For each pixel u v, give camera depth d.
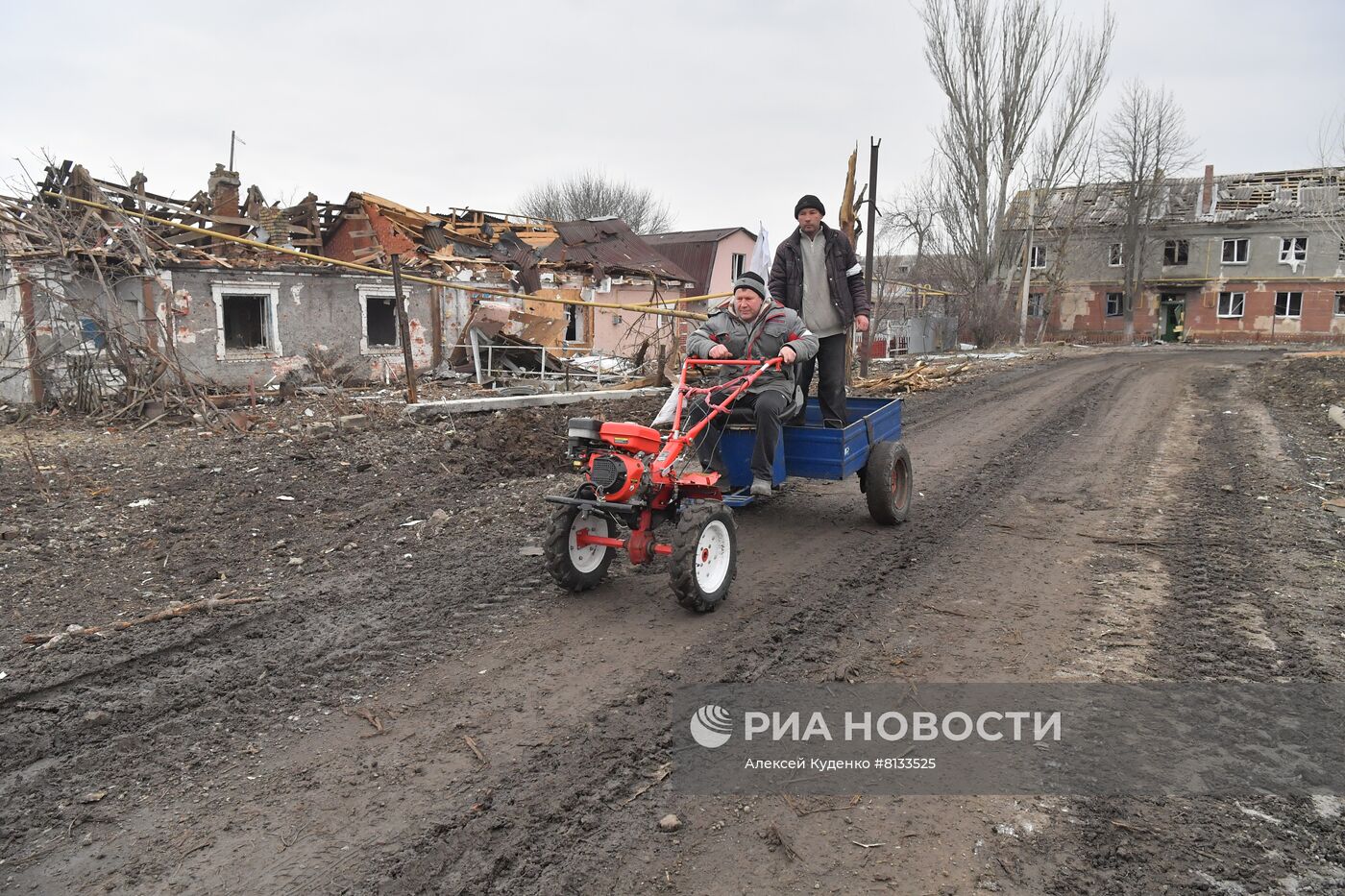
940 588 5.95
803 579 6.13
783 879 2.99
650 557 5.65
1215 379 20.06
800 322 6.67
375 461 9.73
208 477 8.99
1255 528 7.28
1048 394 17.70
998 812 3.37
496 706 4.25
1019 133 41.53
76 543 6.86
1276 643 4.95
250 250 17.84
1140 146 45.19
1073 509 8.10
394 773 3.66
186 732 4.03
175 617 5.39
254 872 3.03
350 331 18.36
